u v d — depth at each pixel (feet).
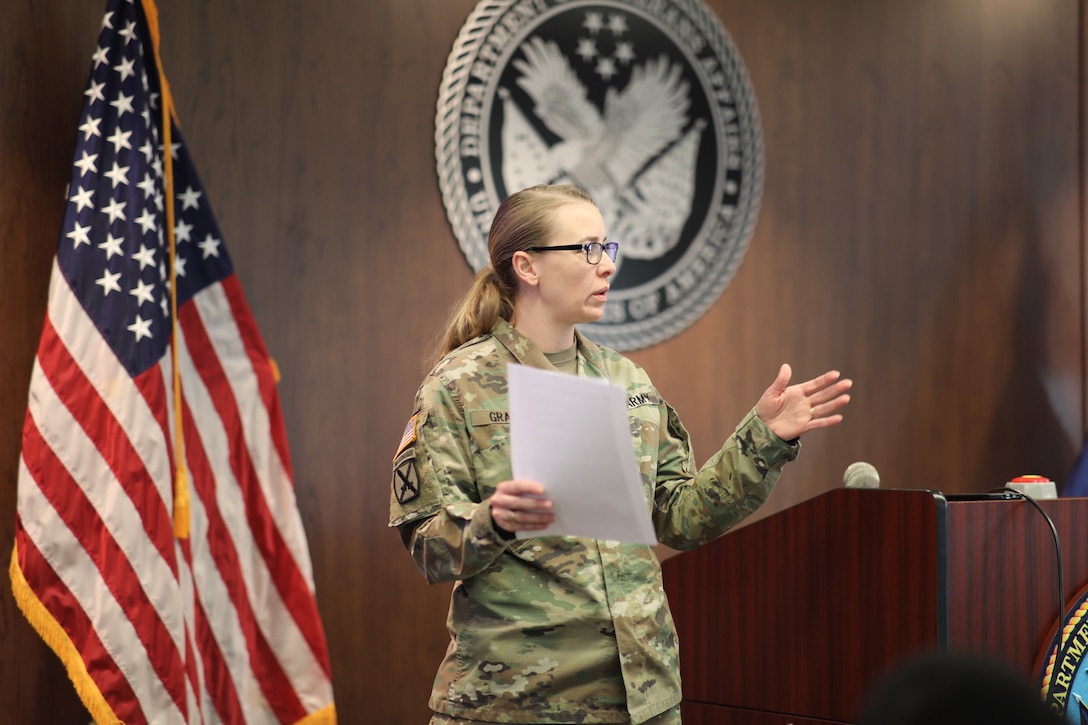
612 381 8.79
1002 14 20.85
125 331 12.29
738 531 10.82
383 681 15.43
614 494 6.71
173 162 13.46
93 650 11.73
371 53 15.88
